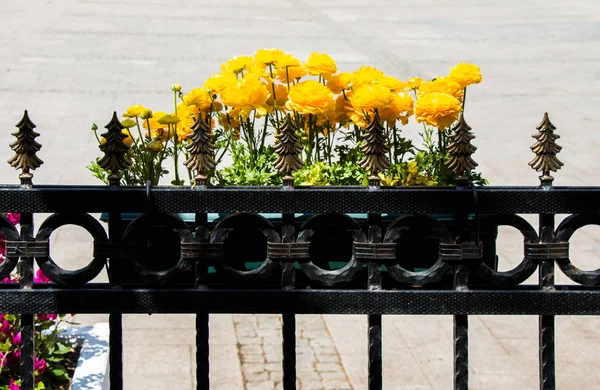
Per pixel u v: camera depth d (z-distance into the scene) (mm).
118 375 2529
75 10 20094
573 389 5062
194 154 2459
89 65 14359
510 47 17047
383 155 2480
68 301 2469
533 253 2500
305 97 3246
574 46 17172
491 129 11180
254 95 3344
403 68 15000
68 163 9305
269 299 2494
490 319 6016
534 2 23156
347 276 2496
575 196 2473
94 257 2457
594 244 7355
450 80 3568
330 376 5125
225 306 2498
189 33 17609
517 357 5445
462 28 19125
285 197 2449
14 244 2436
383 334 5750
